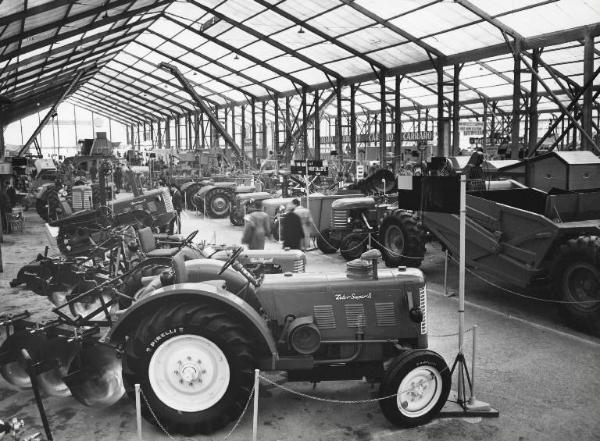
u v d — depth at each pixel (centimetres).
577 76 1925
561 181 772
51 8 1187
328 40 1964
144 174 2028
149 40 2681
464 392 396
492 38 1616
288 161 2889
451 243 729
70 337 407
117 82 4141
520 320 611
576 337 554
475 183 795
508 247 650
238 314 379
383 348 405
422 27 1648
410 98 2747
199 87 3434
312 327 379
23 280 709
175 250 599
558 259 582
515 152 1531
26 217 1773
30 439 259
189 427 365
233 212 1462
